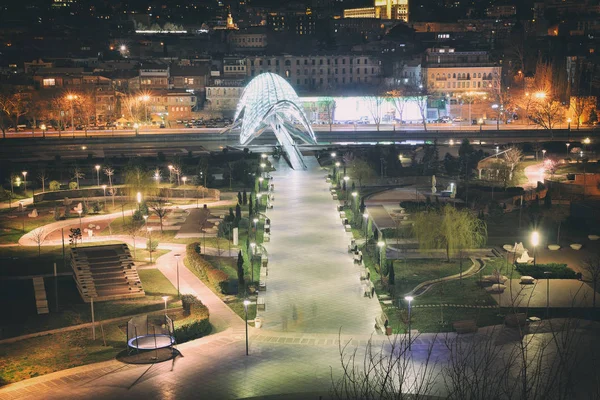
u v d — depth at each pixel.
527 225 173.88
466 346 101.88
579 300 124.00
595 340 101.88
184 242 165.75
